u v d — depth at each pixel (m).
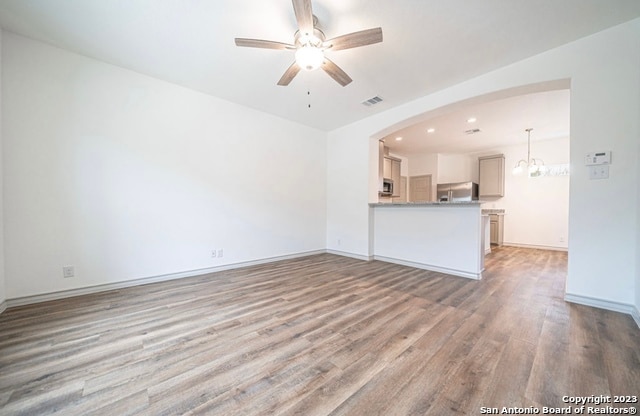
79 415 1.13
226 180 3.72
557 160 5.61
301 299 2.55
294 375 1.40
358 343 1.73
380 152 4.77
